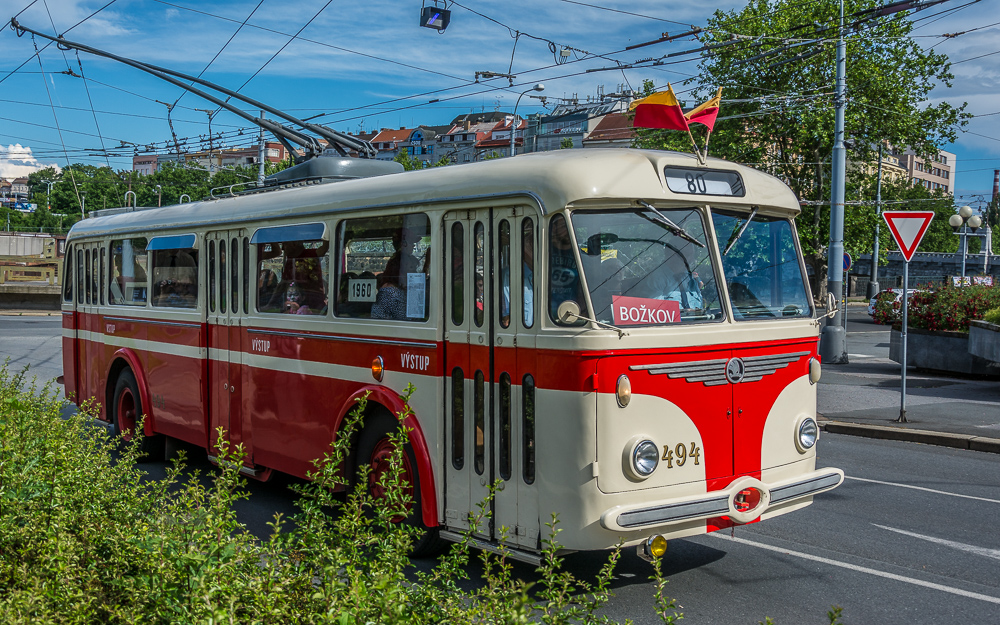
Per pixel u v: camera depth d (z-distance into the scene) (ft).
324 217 23.00
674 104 19.06
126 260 33.63
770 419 18.93
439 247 19.20
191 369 28.73
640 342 16.74
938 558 21.17
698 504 17.08
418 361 19.63
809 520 24.75
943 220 264.52
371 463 21.25
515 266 17.53
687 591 18.57
